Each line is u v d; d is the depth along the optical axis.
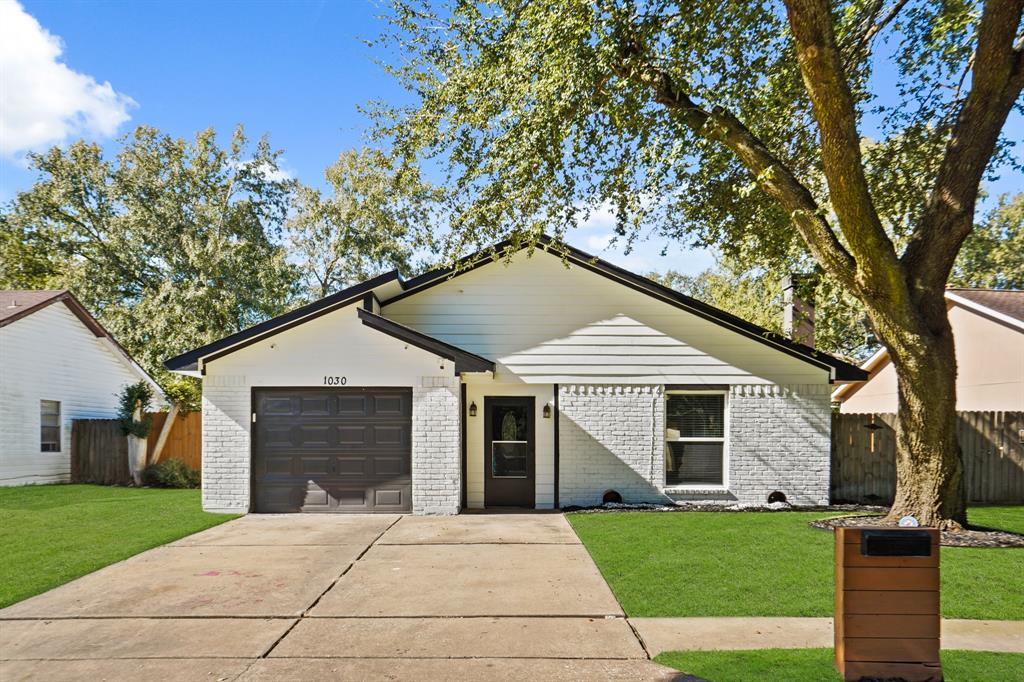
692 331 13.36
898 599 4.74
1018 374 17.20
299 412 12.20
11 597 6.82
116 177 31.03
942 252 9.25
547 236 13.03
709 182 12.29
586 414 13.27
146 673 4.99
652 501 13.12
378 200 30.50
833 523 10.48
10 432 17.78
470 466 13.20
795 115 12.03
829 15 8.23
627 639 5.65
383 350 12.16
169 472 17.86
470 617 6.25
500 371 13.30
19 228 32.56
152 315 28.81
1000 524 10.31
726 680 4.73
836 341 18.33
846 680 4.70
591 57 8.84
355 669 5.04
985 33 8.91
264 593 7.02
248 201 31.95
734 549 8.76
